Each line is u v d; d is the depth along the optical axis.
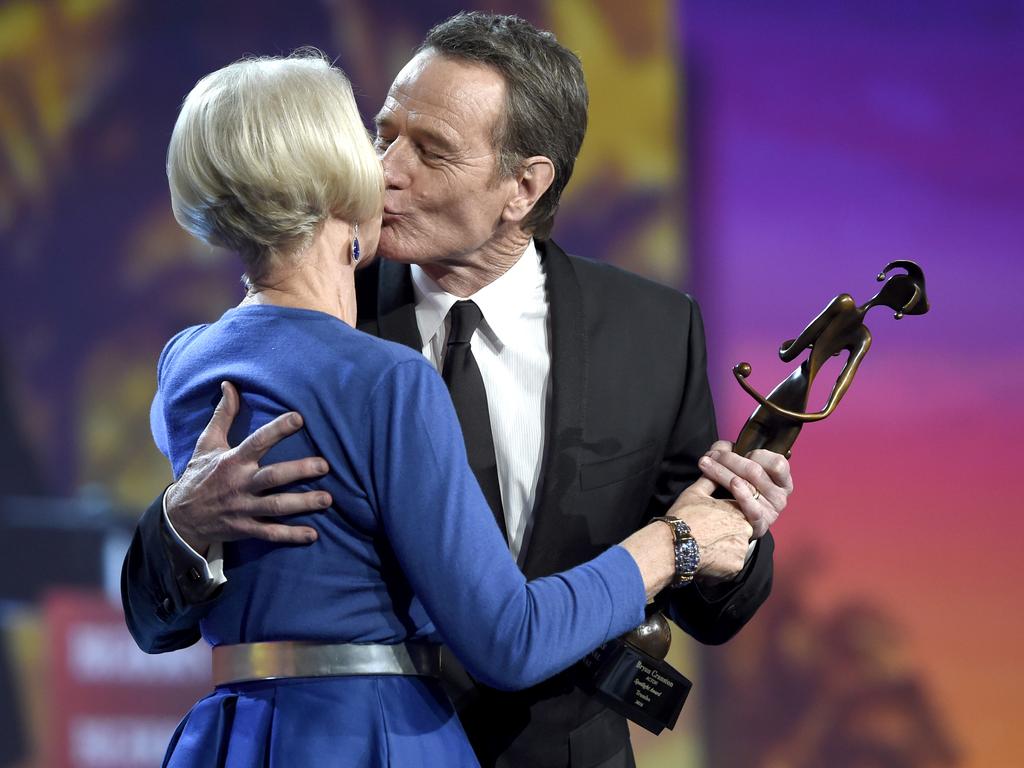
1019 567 15.23
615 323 6.23
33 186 15.83
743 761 15.34
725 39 15.55
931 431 15.31
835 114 15.51
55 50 15.80
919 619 15.26
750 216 15.45
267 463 4.53
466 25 5.83
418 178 5.67
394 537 4.49
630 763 6.30
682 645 15.42
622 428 6.06
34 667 15.65
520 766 5.88
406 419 4.50
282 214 4.58
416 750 4.62
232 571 4.69
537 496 5.90
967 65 15.48
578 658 4.70
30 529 15.70
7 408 15.76
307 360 4.59
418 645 4.82
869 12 15.54
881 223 15.44
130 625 5.23
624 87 15.55
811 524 15.34
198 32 15.74
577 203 15.51
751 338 15.41
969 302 15.40
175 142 4.69
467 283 6.02
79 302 15.81
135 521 15.76
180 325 15.80
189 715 4.89
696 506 5.41
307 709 4.57
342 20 15.58
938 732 15.20
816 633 15.33
